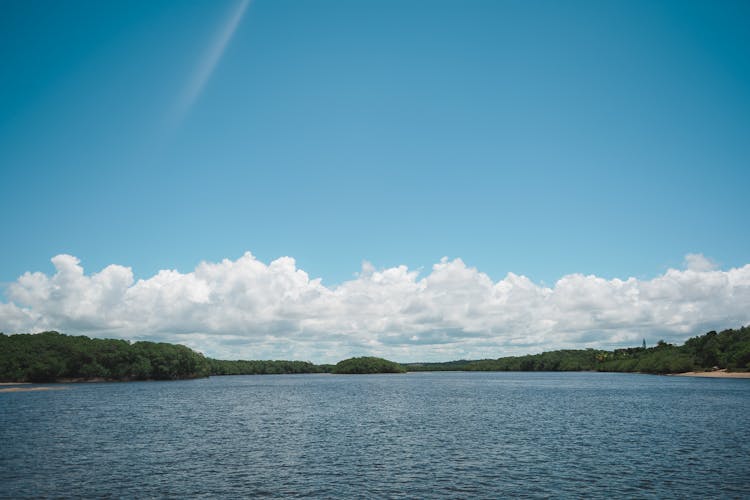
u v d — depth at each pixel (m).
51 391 164.62
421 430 70.19
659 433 65.25
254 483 39.81
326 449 55.06
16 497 35.75
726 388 158.62
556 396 136.12
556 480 40.62
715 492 36.78
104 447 56.16
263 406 110.19
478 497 35.91
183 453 52.56
